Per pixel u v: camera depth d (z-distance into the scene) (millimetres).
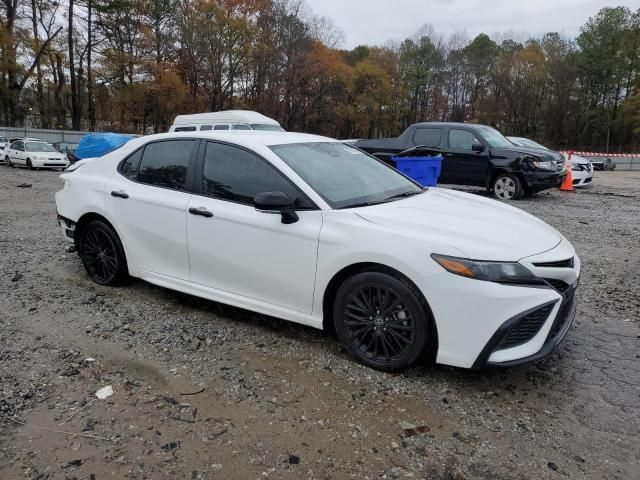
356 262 3312
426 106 77000
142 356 3561
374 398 3061
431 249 3096
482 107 70312
